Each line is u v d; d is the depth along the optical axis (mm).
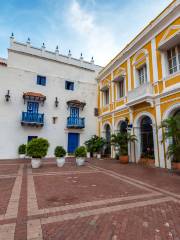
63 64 20281
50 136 18188
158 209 4203
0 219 3607
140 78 13695
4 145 15984
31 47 18812
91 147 17359
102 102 20016
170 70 11008
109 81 18281
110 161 14227
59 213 3924
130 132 13688
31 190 5707
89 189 5887
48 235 3012
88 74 21797
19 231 3131
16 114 16828
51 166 11391
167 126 8727
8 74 17062
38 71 18625
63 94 19656
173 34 10117
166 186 6328
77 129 19797
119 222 3527
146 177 7910
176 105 9906
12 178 7574
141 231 3197
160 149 10781
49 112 18531
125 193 5461
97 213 3943
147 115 12117
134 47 13891
